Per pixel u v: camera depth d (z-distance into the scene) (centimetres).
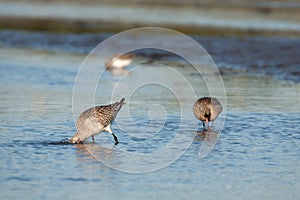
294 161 1387
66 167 1332
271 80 2381
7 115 1777
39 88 2189
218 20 4244
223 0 5734
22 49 3092
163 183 1242
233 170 1325
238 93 2136
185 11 4850
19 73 2467
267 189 1215
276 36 3459
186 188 1216
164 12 4741
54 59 2823
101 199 1152
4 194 1167
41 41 3325
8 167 1322
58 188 1205
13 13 4478
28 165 1338
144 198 1162
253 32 3631
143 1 5588
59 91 2148
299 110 1881
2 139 1530
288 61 2764
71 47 3170
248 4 5453
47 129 1631
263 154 1438
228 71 2559
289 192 1199
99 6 5144
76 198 1155
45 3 5322
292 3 5609
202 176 1287
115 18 4294
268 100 2020
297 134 1611
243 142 1537
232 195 1182
